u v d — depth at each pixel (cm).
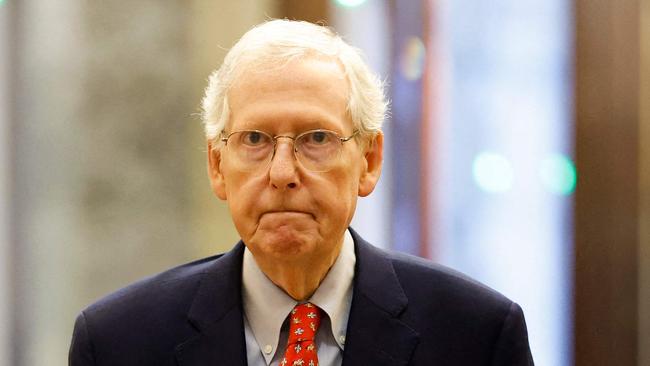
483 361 436
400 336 434
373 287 443
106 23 902
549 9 902
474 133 930
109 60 905
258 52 411
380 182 945
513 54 916
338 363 434
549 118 905
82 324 446
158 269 909
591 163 880
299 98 404
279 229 401
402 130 940
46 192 907
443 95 934
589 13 877
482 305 445
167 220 908
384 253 470
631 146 862
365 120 426
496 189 923
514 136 919
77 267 908
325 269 431
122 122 907
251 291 441
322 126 405
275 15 902
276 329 433
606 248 874
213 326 433
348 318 439
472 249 932
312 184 402
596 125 877
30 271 911
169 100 905
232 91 416
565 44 895
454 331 439
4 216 906
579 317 885
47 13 902
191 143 905
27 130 907
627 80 862
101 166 908
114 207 909
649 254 858
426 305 445
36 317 910
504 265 920
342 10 914
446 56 932
